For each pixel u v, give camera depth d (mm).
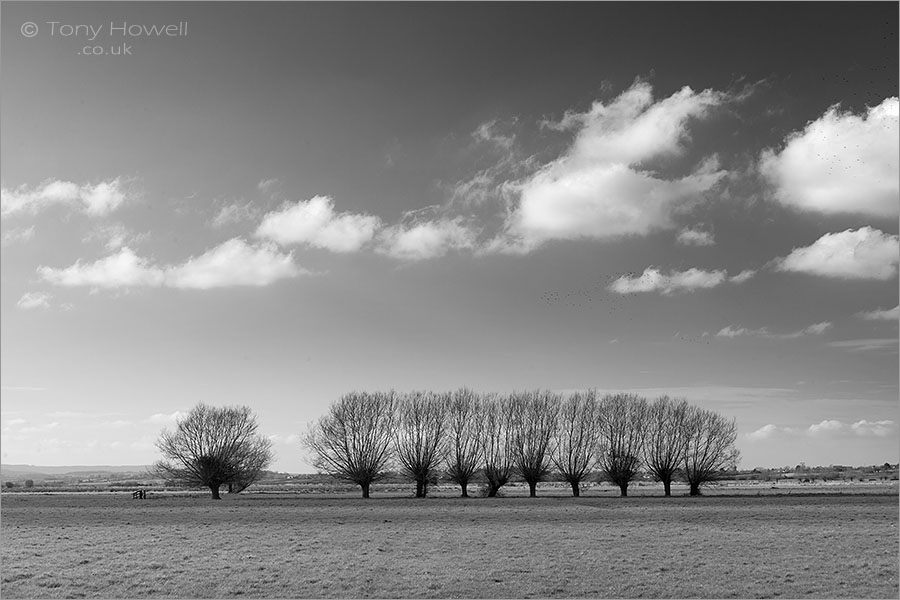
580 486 138750
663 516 66938
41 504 87750
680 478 109812
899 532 53812
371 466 110875
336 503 87688
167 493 127688
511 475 112125
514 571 40188
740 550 46156
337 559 43781
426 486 112938
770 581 37625
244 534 55219
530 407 114188
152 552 46875
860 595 34844
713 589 36125
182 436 112938
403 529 57656
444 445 112562
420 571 40281
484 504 84562
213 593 36094
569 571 40094
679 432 110000
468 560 43281
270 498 101250
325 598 34938
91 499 99375
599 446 113312
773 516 65938
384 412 113688
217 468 111562
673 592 35656
